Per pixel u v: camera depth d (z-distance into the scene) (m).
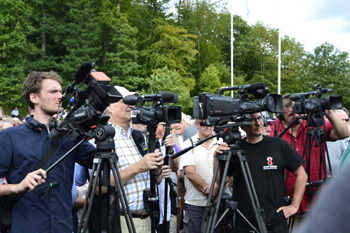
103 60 35.53
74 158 2.28
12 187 1.88
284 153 2.88
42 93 2.21
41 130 2.18
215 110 2.51
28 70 30.69
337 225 0.45
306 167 3.31
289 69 49.75
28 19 33.44
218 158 2.53
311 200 3.22
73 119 2.04
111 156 2.11
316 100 3.24
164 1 40.59
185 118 6.62
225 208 2.65
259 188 2.78
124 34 33.88
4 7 28.81
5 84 26.94
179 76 35.38
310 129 3.27
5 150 2.05
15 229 1.98
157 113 2.61
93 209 2.53
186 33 41.34
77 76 2.04
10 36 28.11
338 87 42.28
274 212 2.74
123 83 33.16
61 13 35.66
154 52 36.44
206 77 38.53
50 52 35.16
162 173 2.80
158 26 37.31
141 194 2.82
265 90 2.57
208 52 43.12
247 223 2.77
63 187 2.16
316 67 44.78
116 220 2.51
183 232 3.65
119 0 35.84
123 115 2.96
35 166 2.09
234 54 50.50
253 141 2.96
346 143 5.12
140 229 2.79
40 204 2.05
